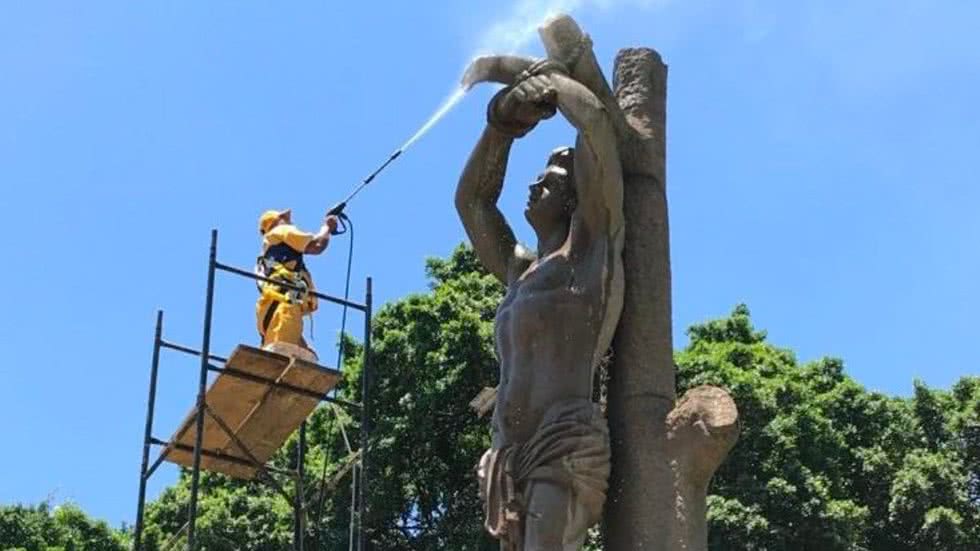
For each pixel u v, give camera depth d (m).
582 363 6.77
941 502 22.75
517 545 6.53
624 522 6.72
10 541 23.70
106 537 24.33
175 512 24.02
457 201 7.68
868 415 24.56
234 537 22.61
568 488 6.52
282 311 13.65
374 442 21.84
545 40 7.33
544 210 7.27
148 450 13.61
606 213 6.98
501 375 6.96
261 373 13.27
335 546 21.61
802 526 20.36
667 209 7.48
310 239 13.89
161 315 13.80
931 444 24.62
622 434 6.92
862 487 23.48
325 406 22.58
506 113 7.27
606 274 6.88
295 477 15.79
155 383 13.59
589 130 6.93
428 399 21.98
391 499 21.67
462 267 25.72
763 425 21.45
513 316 6.89
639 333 7.12
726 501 20.16
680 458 6.73
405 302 23.06
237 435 14.06
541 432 6.61
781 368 24.62
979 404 24.39
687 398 6.81
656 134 7.62
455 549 21.31
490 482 6.67
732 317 26.08
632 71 7.82
